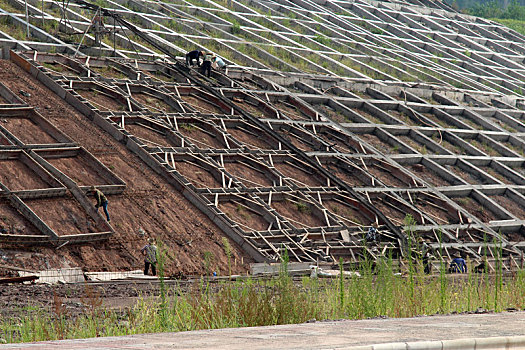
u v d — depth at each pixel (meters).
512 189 192.00
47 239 95.12
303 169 156.62
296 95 195.00
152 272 99.56
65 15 190.50
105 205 106.69
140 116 142.62
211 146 147.88
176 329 34.19
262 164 147.12
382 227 145.75
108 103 146.00
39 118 124.62
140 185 121.62
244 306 36.75
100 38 182.12
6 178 105.06
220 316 34.72
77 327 33.72
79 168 117.38
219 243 116.81
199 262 108.94
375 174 172.88
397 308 42.59
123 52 181.62
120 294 62.72
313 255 124.81
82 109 135.62
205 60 184.00
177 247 110.19
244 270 112.25
